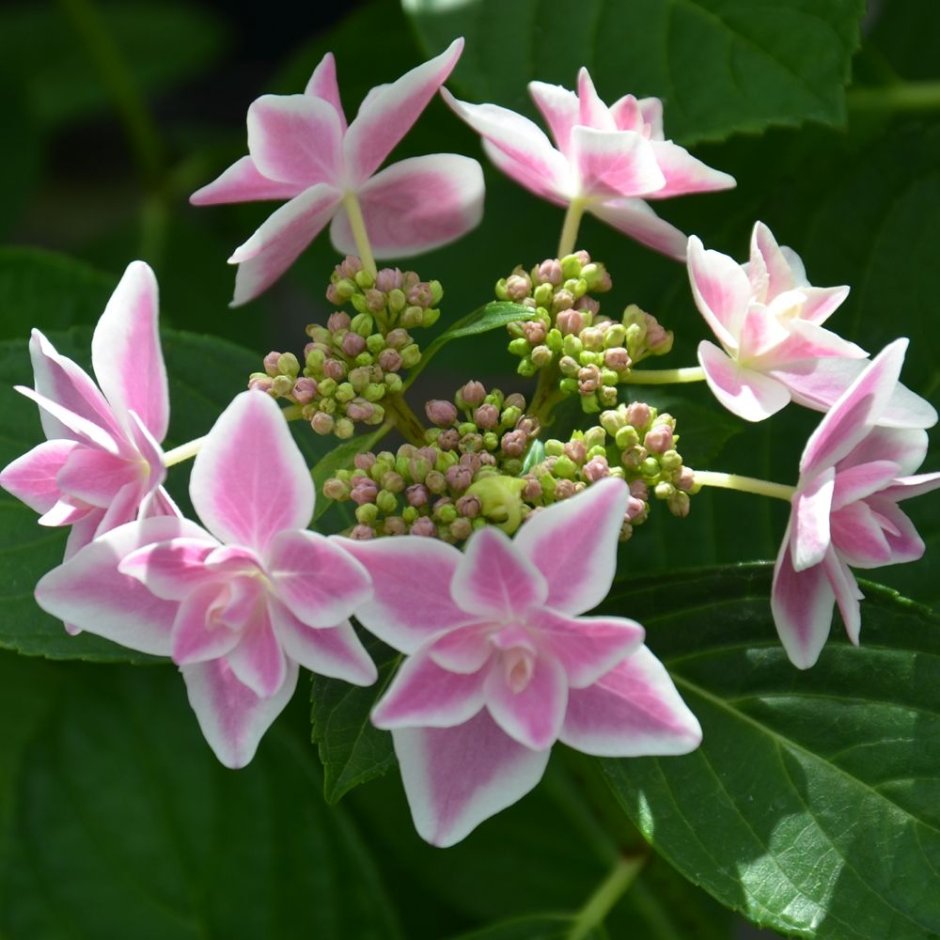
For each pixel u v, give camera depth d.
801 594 0.54
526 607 0.51
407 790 0.52
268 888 0.65
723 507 0.60
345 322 0.56
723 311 0.55
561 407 0.57
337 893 0.65
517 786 0.53
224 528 0.52
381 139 0.56
